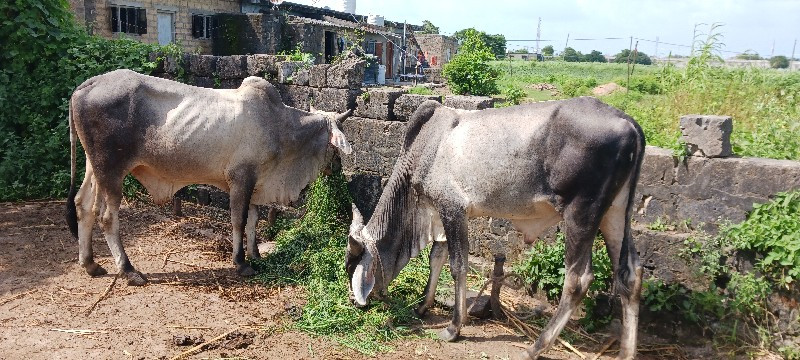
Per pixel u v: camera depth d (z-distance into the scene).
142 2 14.87
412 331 4.75
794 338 4.34
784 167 4.41
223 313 4.84
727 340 4.54
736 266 4.57
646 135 6.31
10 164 7.70
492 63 28.22
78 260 5.82
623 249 4.10
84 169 7.79
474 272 5.88
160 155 5.18
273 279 5.55
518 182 4.13
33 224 6.80
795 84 10.83
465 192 4.33
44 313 4.70
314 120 5.76
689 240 4.68
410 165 4.64
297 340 4.48
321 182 6.47
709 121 4.63
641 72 23.22
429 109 4.59
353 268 4.84
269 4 18.25
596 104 3.98
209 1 16.56
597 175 3.87
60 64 8.09
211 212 7.56
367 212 6.66
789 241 4.25
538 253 5.35
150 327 4.54
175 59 7.96
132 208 7.50
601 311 5.01
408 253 4.91
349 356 4.31
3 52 8.09
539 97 16.38
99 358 4.07
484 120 4.29
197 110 5.18
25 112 8.00
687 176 4.79
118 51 8.12
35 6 8.03
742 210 4.59
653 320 4.88
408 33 26.02
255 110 5.38
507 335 4.75
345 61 6.84
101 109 5.01
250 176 5.43
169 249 6.23
